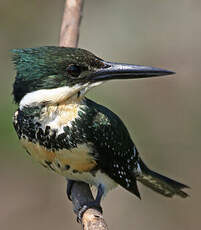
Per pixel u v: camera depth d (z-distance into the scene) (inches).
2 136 463.5
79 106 280.2
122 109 494.6
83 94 277.1
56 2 539.5
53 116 273.7
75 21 320.5
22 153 484.1
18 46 528.4
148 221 481.7
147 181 335.0
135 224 480.7
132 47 529.7
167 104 499.5
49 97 270.2
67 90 270.7
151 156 489.7
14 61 275.4
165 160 488.4
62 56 268.5
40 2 536.4
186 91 499.8
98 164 283.4
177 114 496.1
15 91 275.1
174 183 328.2
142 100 499.8
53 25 538.0
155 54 520.1
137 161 319.0
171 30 527.5
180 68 508.4
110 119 293.9
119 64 283.4
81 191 285.9
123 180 301.3
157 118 495.8
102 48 532.4
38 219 492.1
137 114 497.0
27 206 494.9
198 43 516.7
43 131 273.9
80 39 536.1
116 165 295.3
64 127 274.7
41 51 270.7
